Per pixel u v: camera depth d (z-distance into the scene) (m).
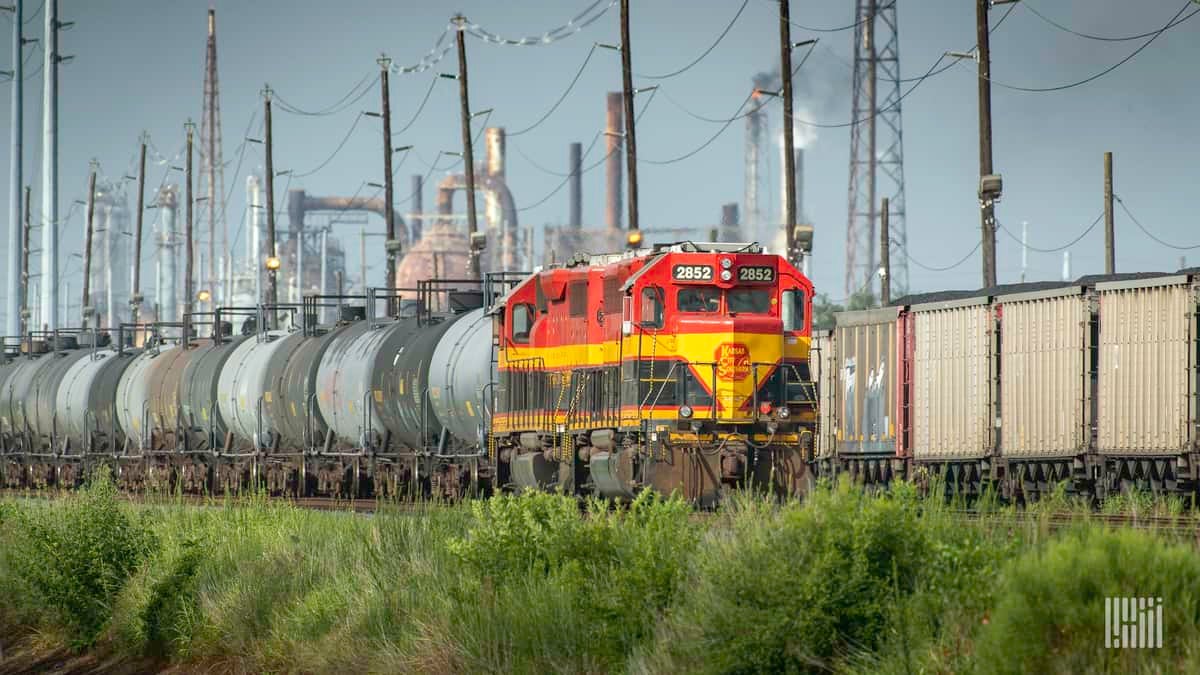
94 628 86.69
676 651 52.47
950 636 46.31
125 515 95.69
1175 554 44.34
